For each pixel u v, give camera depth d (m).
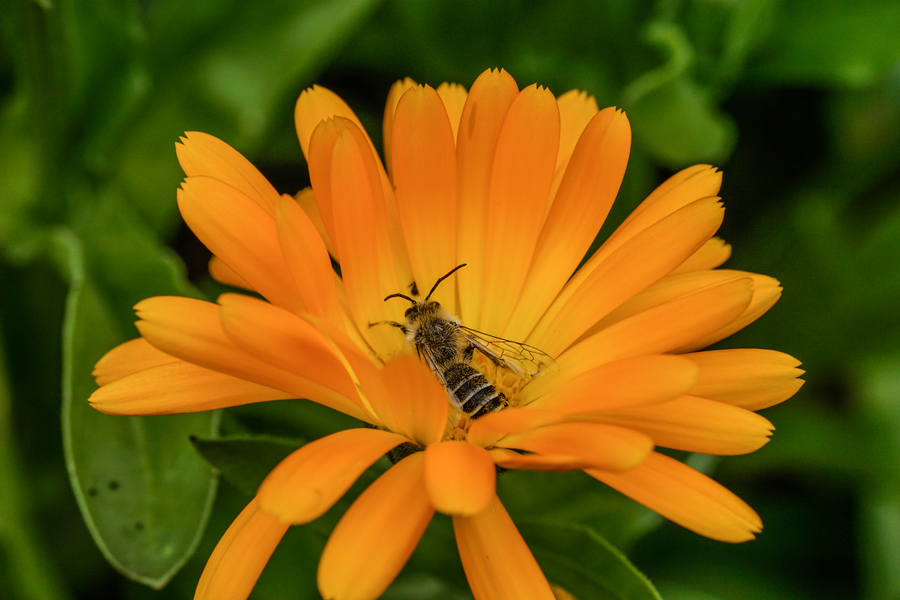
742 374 0.24
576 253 0.25
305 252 0.24
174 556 0.26
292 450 0.25
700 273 0.25
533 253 0.26
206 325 0.24
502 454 0.24
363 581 0.23
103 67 0.28
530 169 0.25
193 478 0.26
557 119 0.25
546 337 0.25
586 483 0.27
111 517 0.26
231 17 0.28
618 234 0.25
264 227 0.24
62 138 0.28
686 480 0.24
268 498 0.23
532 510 0.27
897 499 0.28
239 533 0.24
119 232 0.28
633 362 0.24
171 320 0.24
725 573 0.28
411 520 0.23
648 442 0.23
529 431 0.25
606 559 0.25
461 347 0.26
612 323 0.25
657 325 0.24
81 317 0.27
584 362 0.25
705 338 0.25
